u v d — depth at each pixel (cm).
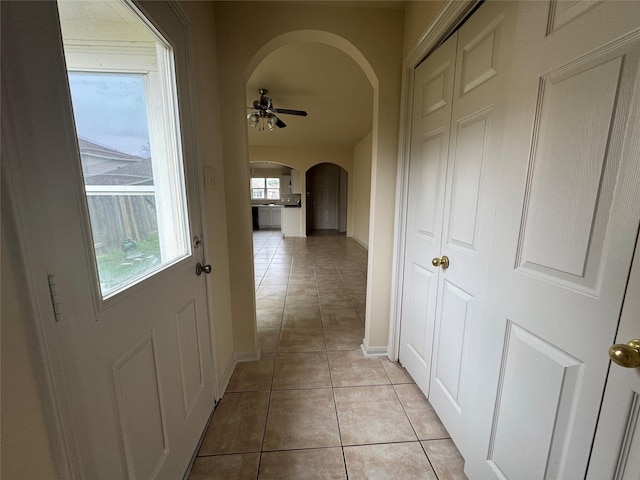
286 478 108
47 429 50
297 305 284
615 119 53
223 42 149
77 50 64
